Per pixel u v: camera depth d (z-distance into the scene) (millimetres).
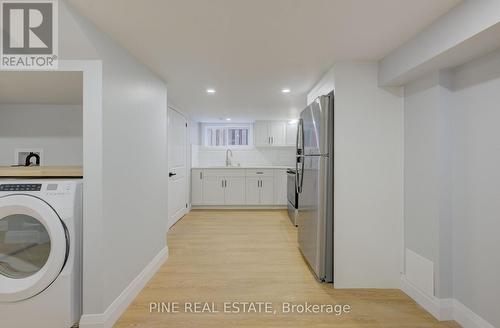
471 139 1695
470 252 1707
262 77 2652
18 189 1601
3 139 2412
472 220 1690
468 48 1477
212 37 1792
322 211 2342
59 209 1590
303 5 1407
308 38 1812
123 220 1948
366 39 1821
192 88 3098
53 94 2146
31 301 1571
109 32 1706
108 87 1757
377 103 2244
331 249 2363
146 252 2365
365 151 2250
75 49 1608
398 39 1826
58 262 1552
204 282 2373
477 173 1652
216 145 6281
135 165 2148
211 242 3482
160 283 2352
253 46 1932
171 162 4211
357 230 2260
